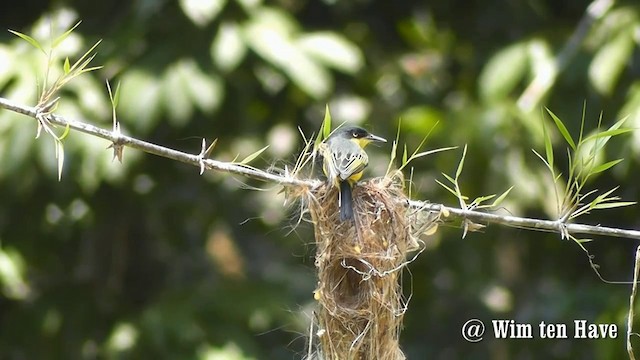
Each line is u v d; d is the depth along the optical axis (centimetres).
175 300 1267
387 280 805
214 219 1376
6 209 1248
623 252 1470
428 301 1476
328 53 1196
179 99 1170
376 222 809
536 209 1380
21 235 1276
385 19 1498
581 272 1494
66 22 1256
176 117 1170
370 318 799
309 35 1218
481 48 1450
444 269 1442
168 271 1413
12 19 1376
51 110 720
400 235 814
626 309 1255
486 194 1271
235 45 1170
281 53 1171
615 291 1373
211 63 1202
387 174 846
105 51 1220
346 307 804
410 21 1430
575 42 1270
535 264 1488
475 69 1431
